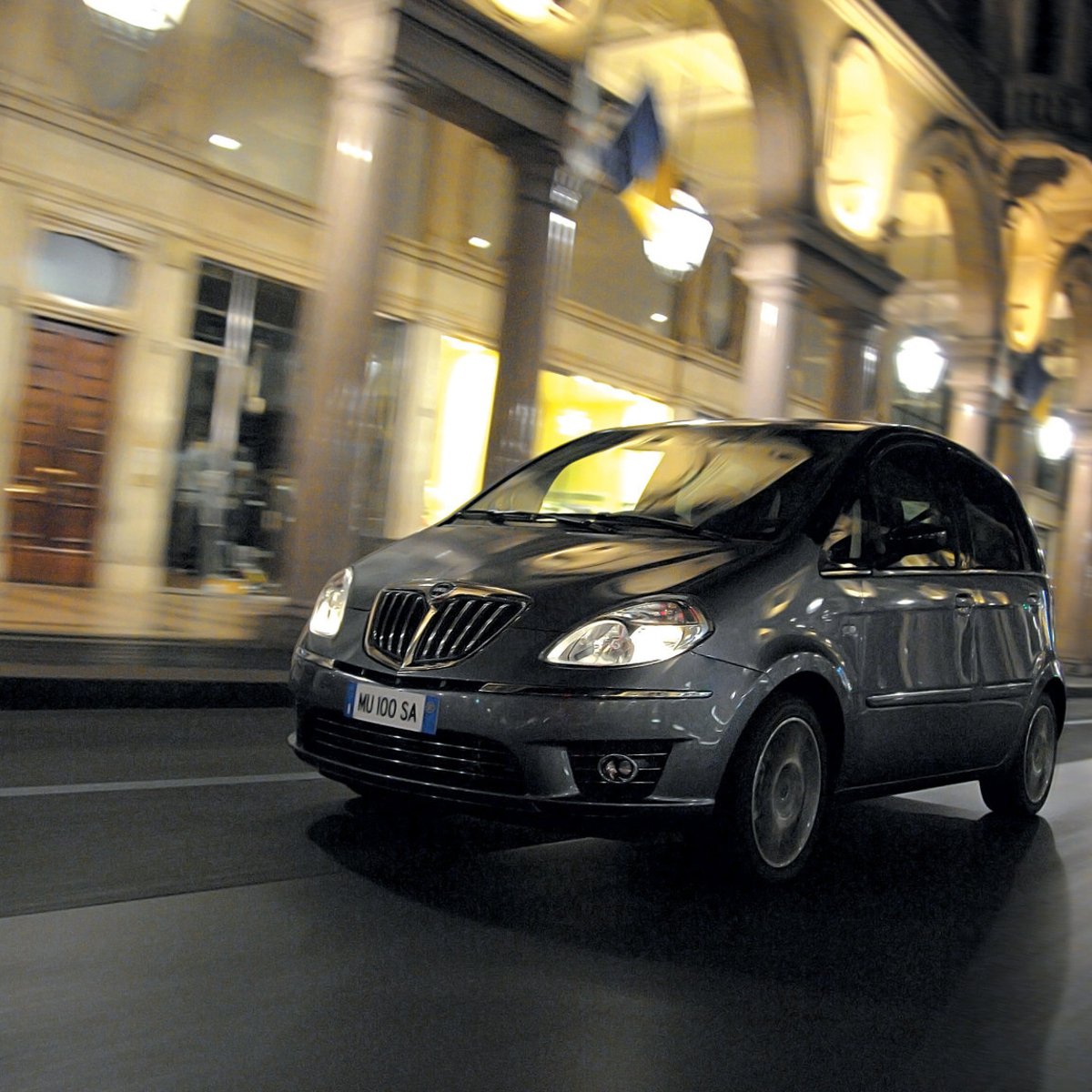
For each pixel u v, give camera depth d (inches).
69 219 498.0
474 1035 120.3
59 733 255.8
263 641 418.0
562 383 706.8
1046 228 905.5
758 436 223.1
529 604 172.4
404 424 629.6
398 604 180.4
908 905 184.2
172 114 525.3
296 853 178.1
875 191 676.1
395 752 174.1
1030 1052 130.6
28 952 131.3
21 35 474.9
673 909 168.2
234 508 571.5
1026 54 808.3
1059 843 245.0
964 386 840.3
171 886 157.6
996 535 249.0
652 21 624.7
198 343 549.6
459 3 436.8
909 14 688.4
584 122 497.7
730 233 796.6
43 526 507.8
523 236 498.3
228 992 125.6
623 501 216.7
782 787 182.7
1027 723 251.4
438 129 625.6
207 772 230.5
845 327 680.4
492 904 163.0
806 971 149.0
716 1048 123.0
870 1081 118.5
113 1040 112.1
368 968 135.7
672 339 786.2
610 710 165.0
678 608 172.2
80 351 511.8
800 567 189.6
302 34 568.4
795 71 585.0
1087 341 1021.2
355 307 434.0
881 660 199.8
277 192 570.3
